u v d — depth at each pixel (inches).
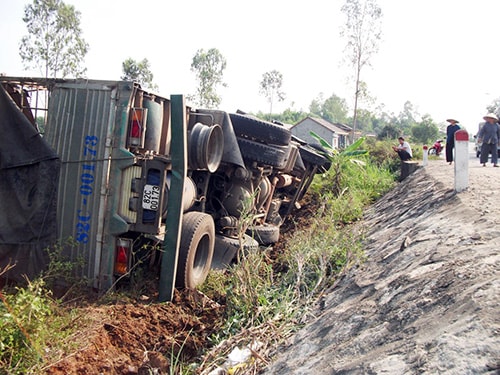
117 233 228.8
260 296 237.8
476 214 249.3
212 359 190.9
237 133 348.8
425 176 514.6
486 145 682.2
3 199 228.5
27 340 155.2
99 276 231.0
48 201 229.8
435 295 157.8
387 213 432.8
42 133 243.1
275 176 412.5
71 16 1569.9
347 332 170.2
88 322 194.5
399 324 152.1
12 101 228.1
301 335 198.2
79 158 230.8
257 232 364.5
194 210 303.3
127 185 230.5
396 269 215.9
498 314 122.3
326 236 317.4
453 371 107.5
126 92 227.8
